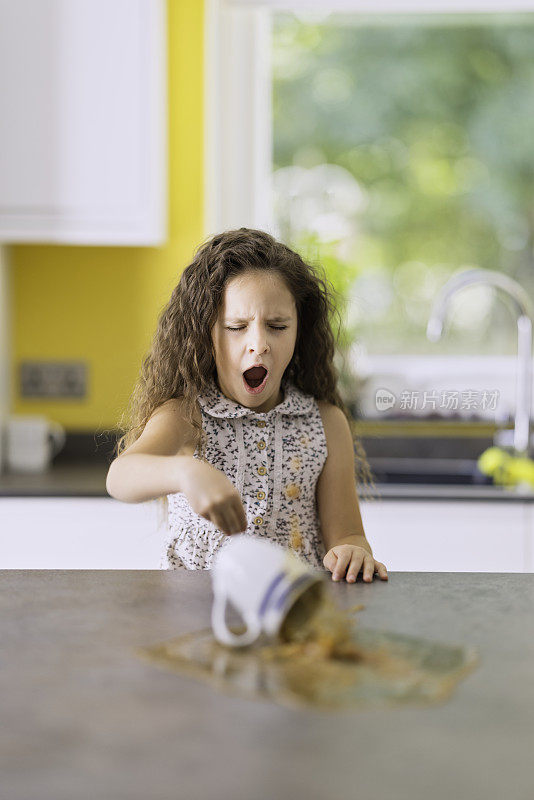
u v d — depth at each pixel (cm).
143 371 158
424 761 67
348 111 302
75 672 84
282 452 153
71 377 279
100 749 68
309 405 158
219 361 149
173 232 273
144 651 89
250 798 61
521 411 264
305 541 153
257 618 90
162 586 113
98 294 278
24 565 236
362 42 300
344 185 304
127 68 246
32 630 96
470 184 304
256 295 145
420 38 301
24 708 76
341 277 284
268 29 294
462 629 97
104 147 247
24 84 246
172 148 270
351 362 283
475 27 300
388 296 305
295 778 64
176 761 67
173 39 267
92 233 249
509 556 234
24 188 248
